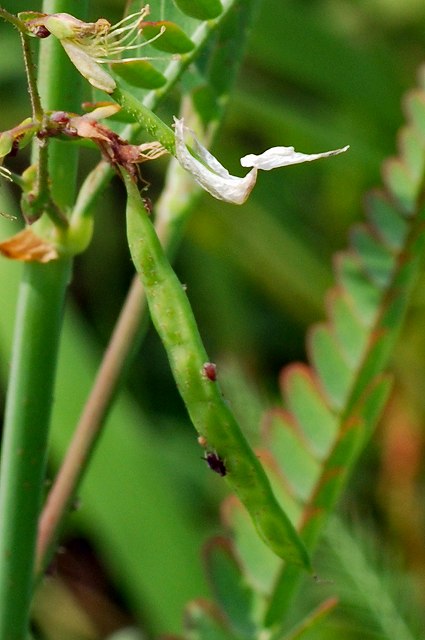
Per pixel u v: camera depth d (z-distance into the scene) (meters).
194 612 0.26
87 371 0.36
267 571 0.26
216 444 0.21
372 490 0.42
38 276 0.23
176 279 0.21
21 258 0.23
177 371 0.21
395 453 0.43
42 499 0.24
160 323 0.21
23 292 0.23
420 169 0.27
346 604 0.29
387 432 0.43
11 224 0.38
